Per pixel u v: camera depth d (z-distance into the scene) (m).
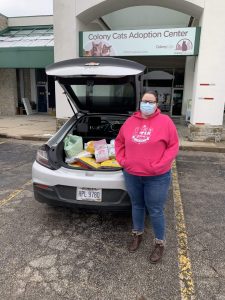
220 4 7.59
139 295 2.34
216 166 6.19
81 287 2.43
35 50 11.91
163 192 2.66
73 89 3.86
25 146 7.93
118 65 3.18
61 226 3.43
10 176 5.24
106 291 2.38
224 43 7.77
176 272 2.62
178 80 14.77
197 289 2.41
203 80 8.05
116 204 3.13
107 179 3.11
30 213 3.75
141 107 2.55
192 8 8.16
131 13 12.84
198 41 8.02
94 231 3.33
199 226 3.47
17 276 2.55
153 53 8.38
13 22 16.83
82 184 3.15
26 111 15.70
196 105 8.23
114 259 2.81
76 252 2.92
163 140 2.53
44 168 3.34
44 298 2.31
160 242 2.79
